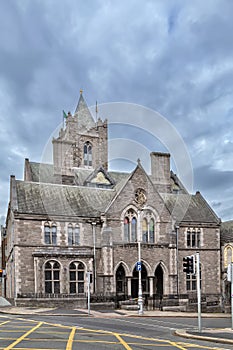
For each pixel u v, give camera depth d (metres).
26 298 40.72
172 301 42.66
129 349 15.84
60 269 44.62
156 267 47.84
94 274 46.00
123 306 40.41
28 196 47.31
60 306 40.22
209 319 31.47
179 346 16.98
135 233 47.94
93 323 26.53
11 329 22.19
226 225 59.72
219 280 53.72
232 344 18.02
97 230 47.41
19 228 44.56
